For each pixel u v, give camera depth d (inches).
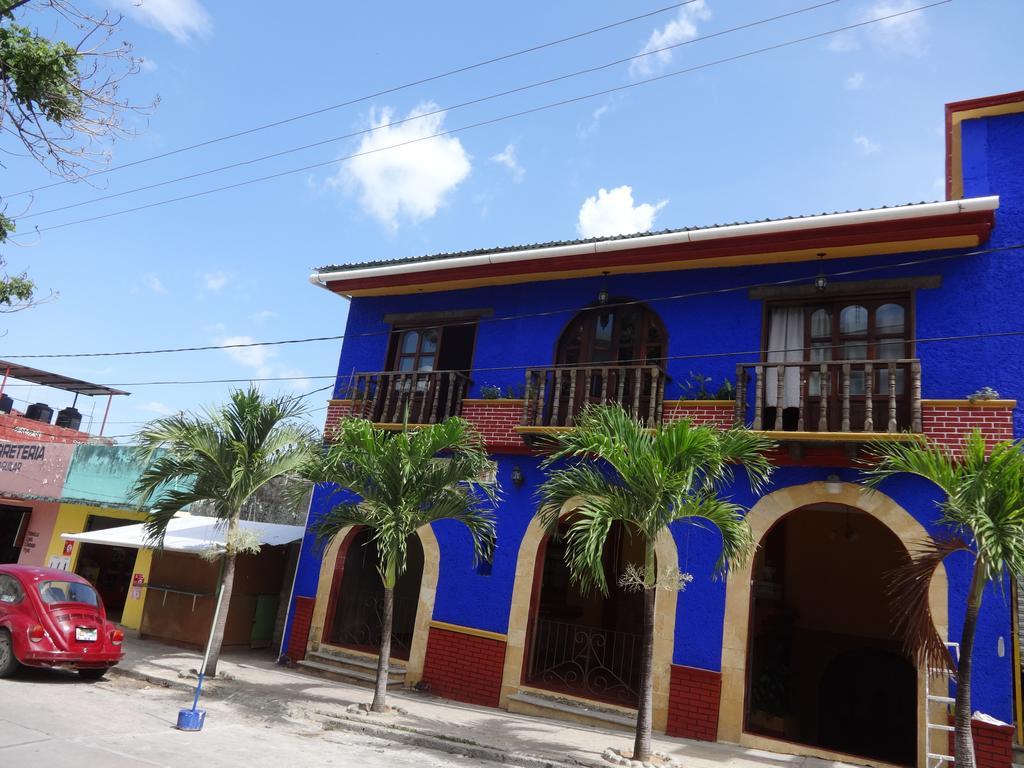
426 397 493.7
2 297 335.0
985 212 346.6
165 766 252.1
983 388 345.4
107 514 700.7
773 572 564.7
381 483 374.9
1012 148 378.6
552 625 516.4
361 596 516.4
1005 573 303.9
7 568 422.6
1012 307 351.6
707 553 377.7
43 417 1013.8
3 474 788.0
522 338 482.3
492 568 438.9
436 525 465.4
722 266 428.8
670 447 301.9
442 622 442.9
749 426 386.6
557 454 333.4
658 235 420.5
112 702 356.5
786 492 368.8
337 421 519.8
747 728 357.1
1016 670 307.7
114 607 698.2
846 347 388.8
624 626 522.6
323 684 439.5
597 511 297.7
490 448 458.3
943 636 321.7
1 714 304.5
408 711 375.9
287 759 279.9
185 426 422.9
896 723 521.3
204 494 438.3
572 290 473.7
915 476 344.8
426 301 530.0
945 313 365.4
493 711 398.6
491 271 482.3
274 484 680.4
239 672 455.8
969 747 236.7
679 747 335.0
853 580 543.8
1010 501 234.5
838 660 538.0
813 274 402.9
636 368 409.1
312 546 510.9
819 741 525.0
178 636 541.0
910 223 362.3
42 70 272.8
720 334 417.7
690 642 368.5
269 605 568.4
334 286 547.8
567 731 358.9
